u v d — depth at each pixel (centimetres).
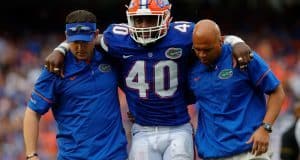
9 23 5888
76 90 1817
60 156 1845
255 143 1748
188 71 1834
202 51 1734
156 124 1859
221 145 1781
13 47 5416
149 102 1842
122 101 3494
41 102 1825
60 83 1823
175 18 5316
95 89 1820
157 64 1816
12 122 4450
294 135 2539
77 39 1767
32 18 5981
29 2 5981
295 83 4566
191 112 3612
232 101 1778
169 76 1822
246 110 1781
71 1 5878
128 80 1844
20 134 4400
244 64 1739
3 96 4691
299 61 5066
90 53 1808
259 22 5747
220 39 1750
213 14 5622
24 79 4881
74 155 1823
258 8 5781
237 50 1747
